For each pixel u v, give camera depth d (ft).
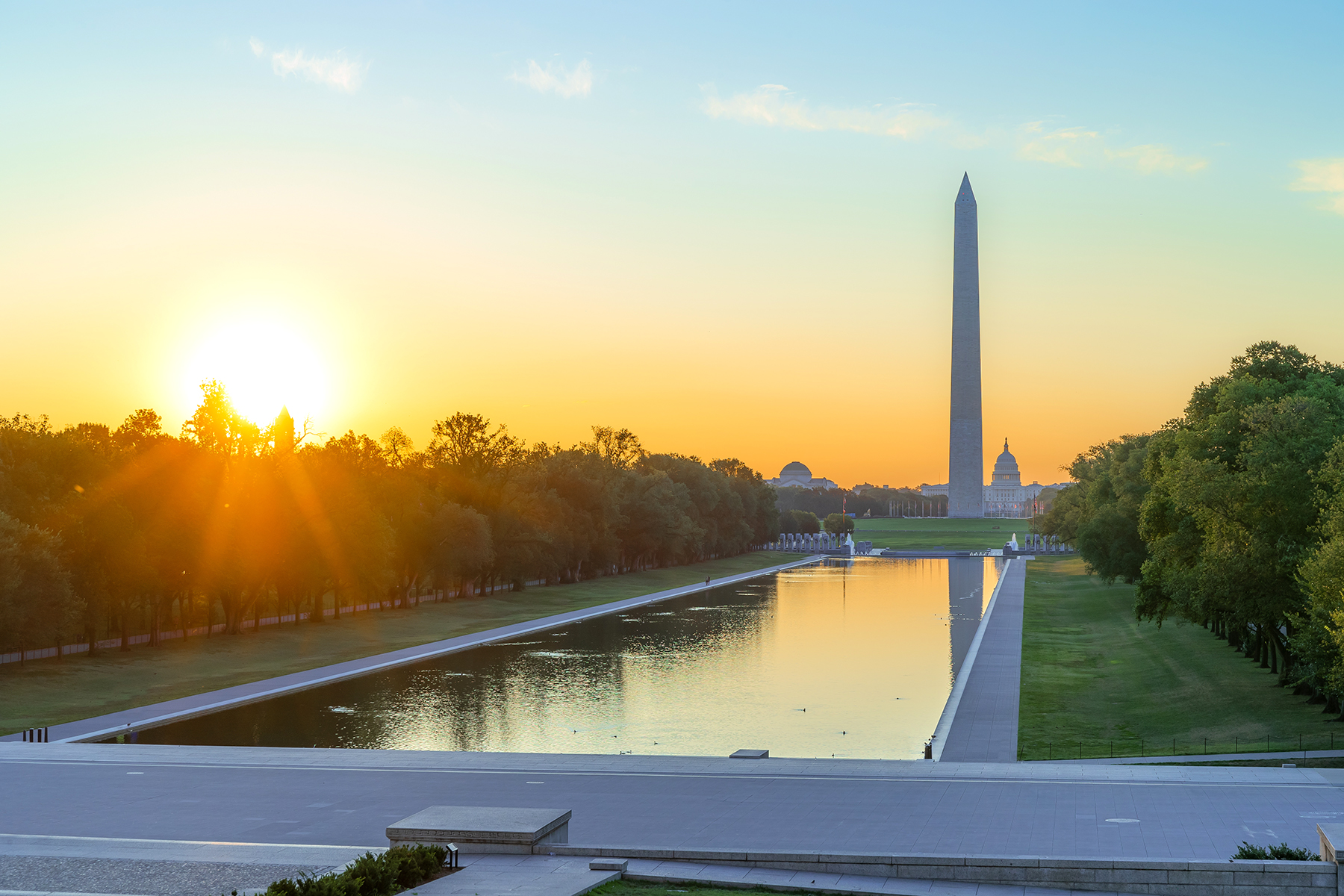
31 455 307.37
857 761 136.77
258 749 148.56
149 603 345.51
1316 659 153.89
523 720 223.10
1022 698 226.79
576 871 77.66
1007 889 81.15
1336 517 151.53
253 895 72.38
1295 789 115.96
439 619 407.03
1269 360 247.29
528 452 606.14
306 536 353.92
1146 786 118.42
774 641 347.77
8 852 86.79
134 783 126.52
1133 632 321.52
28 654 280.92
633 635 366.02
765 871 83.66
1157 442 248.32
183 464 322.96
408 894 70.59
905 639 352.69
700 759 139.13
